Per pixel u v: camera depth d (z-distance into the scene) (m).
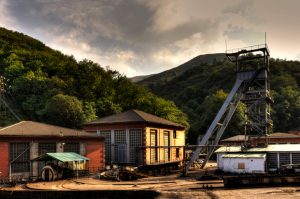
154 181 34.41
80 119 64.88
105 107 79.00
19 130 36.12
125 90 86.56
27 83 82.62
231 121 83.50
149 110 75.19
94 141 41.50
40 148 36.66
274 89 125.94
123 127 45.06
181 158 56.03
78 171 38.06
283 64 160.75
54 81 83.31
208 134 41.91
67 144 39.00
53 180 34.38
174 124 53.53
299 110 106.88
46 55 112.88
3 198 26.73
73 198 25.61
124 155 44.66
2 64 100.94
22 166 35.12
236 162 34.72
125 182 33.41
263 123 40.78
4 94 81.56
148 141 44.34
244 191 26.36
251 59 42.81
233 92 42.31
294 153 34.69
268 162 35.50
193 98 141.50
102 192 25.58
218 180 34.53
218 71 168.00
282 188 27.42
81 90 83.38
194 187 29.17
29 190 26.69
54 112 64.81
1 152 33.50
